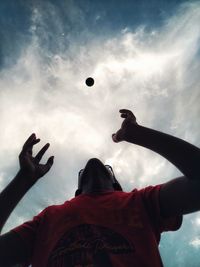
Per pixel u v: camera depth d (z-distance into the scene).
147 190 0.86
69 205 0.88
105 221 0.80
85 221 0.80
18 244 0.83
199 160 0.74
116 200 0.86
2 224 0.77
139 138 0.79
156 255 0.75
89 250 0.73
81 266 0.71
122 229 0.78
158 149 0.78
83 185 1.09
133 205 0.83
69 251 0.74
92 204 0.85
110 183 1.10
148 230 0.78
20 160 0.81
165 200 0.82
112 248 0.74
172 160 0.77
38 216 0.89
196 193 0.76
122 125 0.81
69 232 0.78
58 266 0.73
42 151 0.84
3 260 0.81
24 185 0.80
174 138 0.77
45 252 0.79
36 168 0.82
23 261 0.84
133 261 0.73
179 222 0.84
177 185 0.80
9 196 0.79
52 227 0.82
